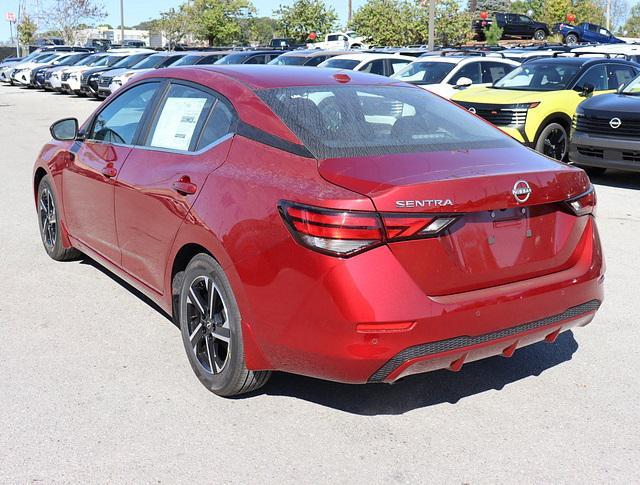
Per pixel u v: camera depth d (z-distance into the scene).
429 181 3.25
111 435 3.51
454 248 3.35
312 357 3.32
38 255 6.52
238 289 3.56
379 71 16.84
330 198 3.20
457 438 3.54
